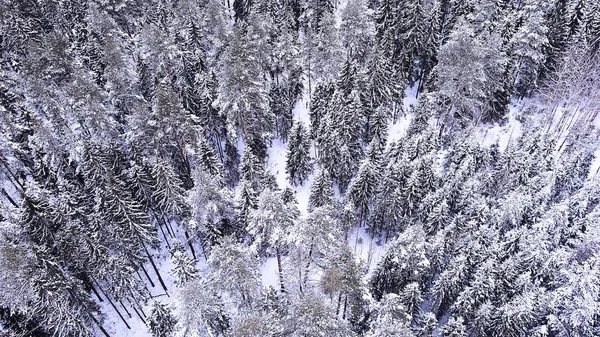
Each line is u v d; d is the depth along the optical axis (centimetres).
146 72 5944
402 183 4631
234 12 9000
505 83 6072
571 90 6038
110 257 3803
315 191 4691
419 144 5031
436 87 6112
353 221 4653
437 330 3969
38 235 3756
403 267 3559
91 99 4800
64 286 3447
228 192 4575
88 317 3931
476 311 3538
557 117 6397
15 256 3262
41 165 4709
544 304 3425
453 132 6009
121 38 7206
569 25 6353
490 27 6375
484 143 6050
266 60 6328
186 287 3281
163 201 4519
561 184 4781
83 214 4144
